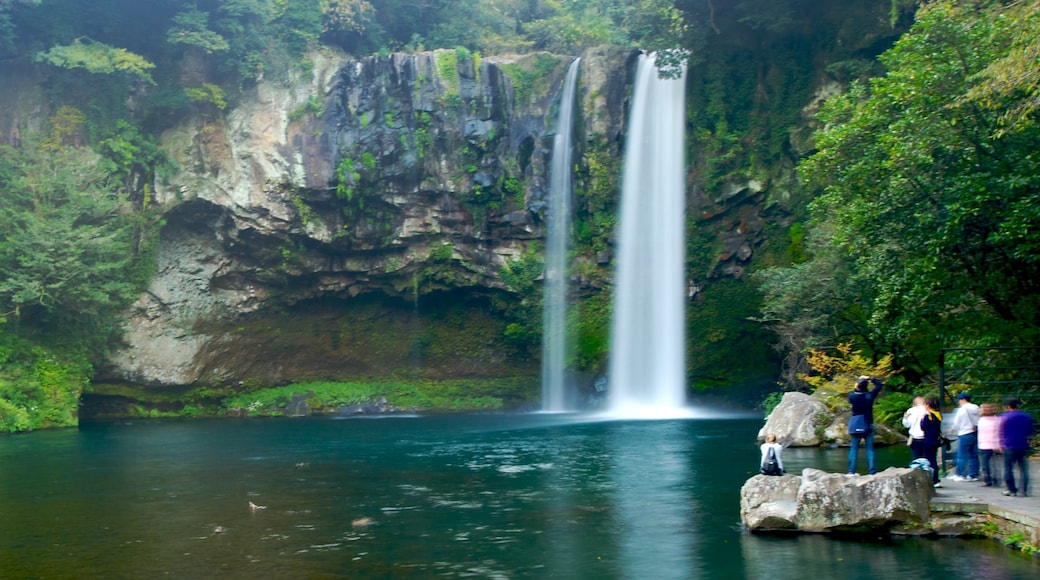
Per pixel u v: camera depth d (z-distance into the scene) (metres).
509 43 58.94
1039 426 19.92
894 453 23.38
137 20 46.66
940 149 20.61
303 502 18.27
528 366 51.44
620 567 12.66
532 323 50.44
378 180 47.53
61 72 44.69
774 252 46.44
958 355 22.83
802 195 45.25
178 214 46.88
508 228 49.56
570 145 50.06
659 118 49.28
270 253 48.09
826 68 43.81
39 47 44.59
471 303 51.34
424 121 47.88
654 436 31.69
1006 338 21.64
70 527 15.88
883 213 21.78
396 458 26.00
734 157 47.56
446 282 49.84
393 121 47.66
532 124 49.84
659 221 48.59
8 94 44.81
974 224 20.28
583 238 50.09
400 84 47.94
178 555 13.62
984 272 20.98
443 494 19.09
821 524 14.41
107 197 43.34
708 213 47.81
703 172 48.16
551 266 49.81
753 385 45.28
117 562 13.22
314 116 47.41
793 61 46.91
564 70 50.59
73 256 40.03
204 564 13.05
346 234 48.19
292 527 15.68
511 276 49.56
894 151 20.75
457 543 14.29
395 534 15.01
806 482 14.77
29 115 44.66
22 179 41.47
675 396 46.91
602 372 48.75
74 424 40.34
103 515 17.03
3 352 39.53
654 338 47.91
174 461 25.84
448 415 46.16
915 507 13.99
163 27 46.81
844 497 14.33
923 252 21.14
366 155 47.12
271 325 50.06
